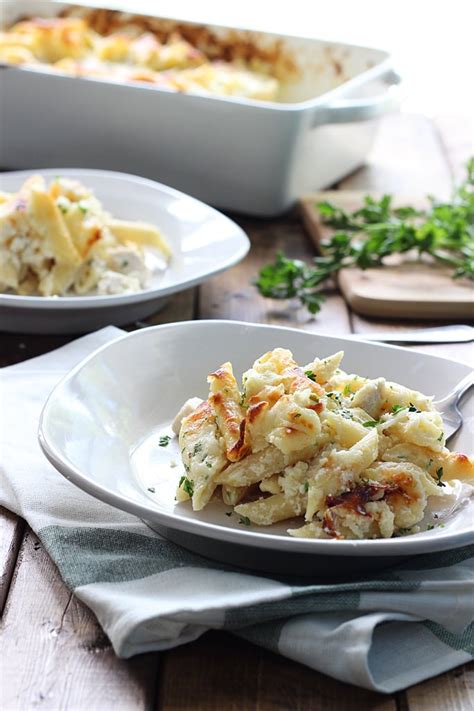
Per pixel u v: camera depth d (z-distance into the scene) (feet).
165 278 4.22
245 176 4.83
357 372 3.49
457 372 3.42
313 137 4.80
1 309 3.90
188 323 3.53
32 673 2.82
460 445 3.28
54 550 3.04
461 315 4.27
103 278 4.13
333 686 2.83
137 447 3.32
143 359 3.45
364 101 4.88
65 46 5.56
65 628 2.92
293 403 3.05
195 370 3.51
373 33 7.68
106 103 4.86
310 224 4.75
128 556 3.03
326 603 2.87
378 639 2.91
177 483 3.20
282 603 2.86
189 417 3.22
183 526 2.84
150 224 4.43
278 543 2.81
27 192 4.17
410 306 4.25
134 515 2.98
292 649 2.84
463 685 2.85
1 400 3.51
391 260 4.56
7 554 3.11
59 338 4.02
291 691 2.82
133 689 2.80
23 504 3.16
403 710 2.80
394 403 3.21
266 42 5.62
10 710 2.75
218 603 2.83
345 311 4.30
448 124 5.95
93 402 3.30
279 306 4.30
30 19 5.80
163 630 2.84
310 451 3.07
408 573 2.99
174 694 2.80
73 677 2.82
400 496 3.01
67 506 3.16
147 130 4.87
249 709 2.78
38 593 3.00
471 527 2.87
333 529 2.96
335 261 4.45
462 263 4.47
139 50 5.56
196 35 5.71
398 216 4.79
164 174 4.95
